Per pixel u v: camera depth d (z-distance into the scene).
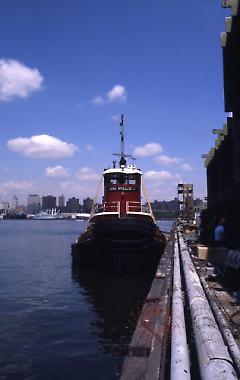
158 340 5.27
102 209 23.70
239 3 13.57
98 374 8.24
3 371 8.38
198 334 4.82
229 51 15.40
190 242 27.19
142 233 20.67
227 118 20.52
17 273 24.53
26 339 10.60
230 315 7.25
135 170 23.94
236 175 16.08
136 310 14.02
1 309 14.31
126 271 21.12
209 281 10.97
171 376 3.88
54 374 8.23
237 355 4.34
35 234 86.31
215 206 25.23
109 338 10.70
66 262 31.25
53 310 14.13
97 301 15.66
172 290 8.63
